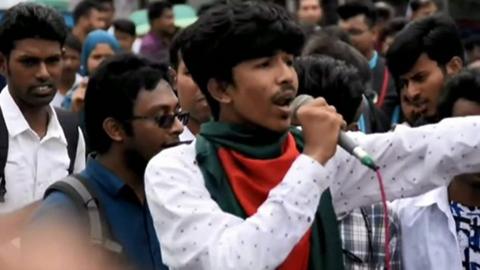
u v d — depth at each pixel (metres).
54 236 2.22
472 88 4.76
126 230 4.33
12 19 5.64
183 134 5.23
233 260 3.20
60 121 5.71
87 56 10.48
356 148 3.38
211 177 3.42
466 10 13.23
